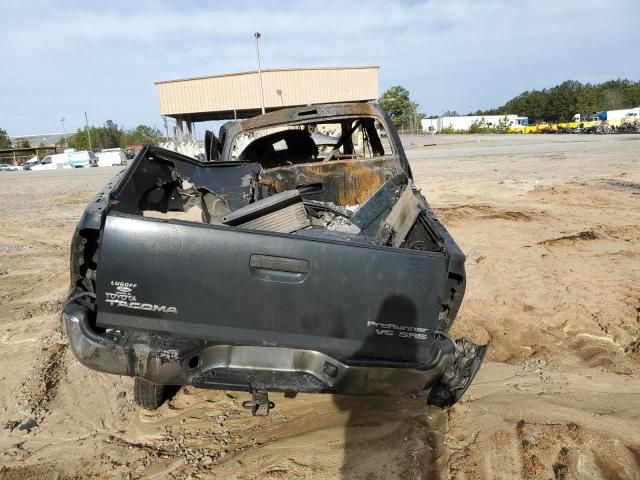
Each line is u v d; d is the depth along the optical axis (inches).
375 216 161.6
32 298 226.1
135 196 130.3
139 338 103.3
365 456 114.3
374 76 1485.0
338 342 104.5
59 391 147.0
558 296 205.8
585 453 112.0
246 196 161.6
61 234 360.2
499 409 129.6
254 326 102.8
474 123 2810.0
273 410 135.3
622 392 137.9
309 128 227.8
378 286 103.2
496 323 184.7
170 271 99.9
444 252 113.4
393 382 106.3
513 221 344.8
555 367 153.6
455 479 106.3
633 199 408.8
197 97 1419.8
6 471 113.5
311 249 101.6
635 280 221.0
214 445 121.7
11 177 975.0
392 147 194.2
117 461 116.7
